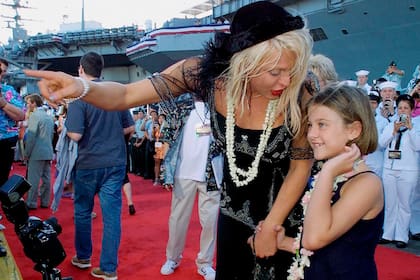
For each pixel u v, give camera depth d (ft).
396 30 45.34
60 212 21.22
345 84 5.73
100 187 12.21
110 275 12.10
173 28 72.13
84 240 12.93
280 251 6.32
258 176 6.17
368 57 49.73
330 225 5.21
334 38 52.08
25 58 131.54
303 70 5.35
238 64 5.35
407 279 12.62
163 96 6.22
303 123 5.77
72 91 5.19
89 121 11.72
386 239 16.79
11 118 14.42
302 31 5.23
